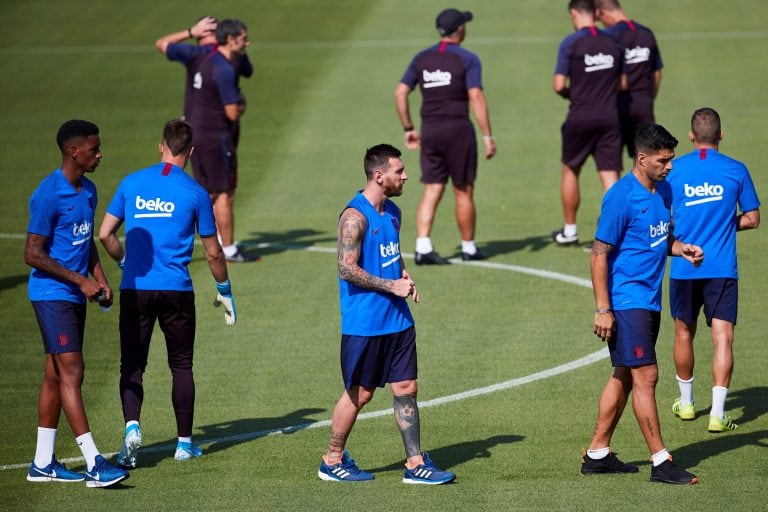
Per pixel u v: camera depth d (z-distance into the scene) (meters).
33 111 72.44
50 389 26.09
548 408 30.77
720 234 28.78
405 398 25.50
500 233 50.31
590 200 54.84
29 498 25.05
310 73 79.00
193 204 26.78
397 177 25.16
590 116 46.09
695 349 35.34
